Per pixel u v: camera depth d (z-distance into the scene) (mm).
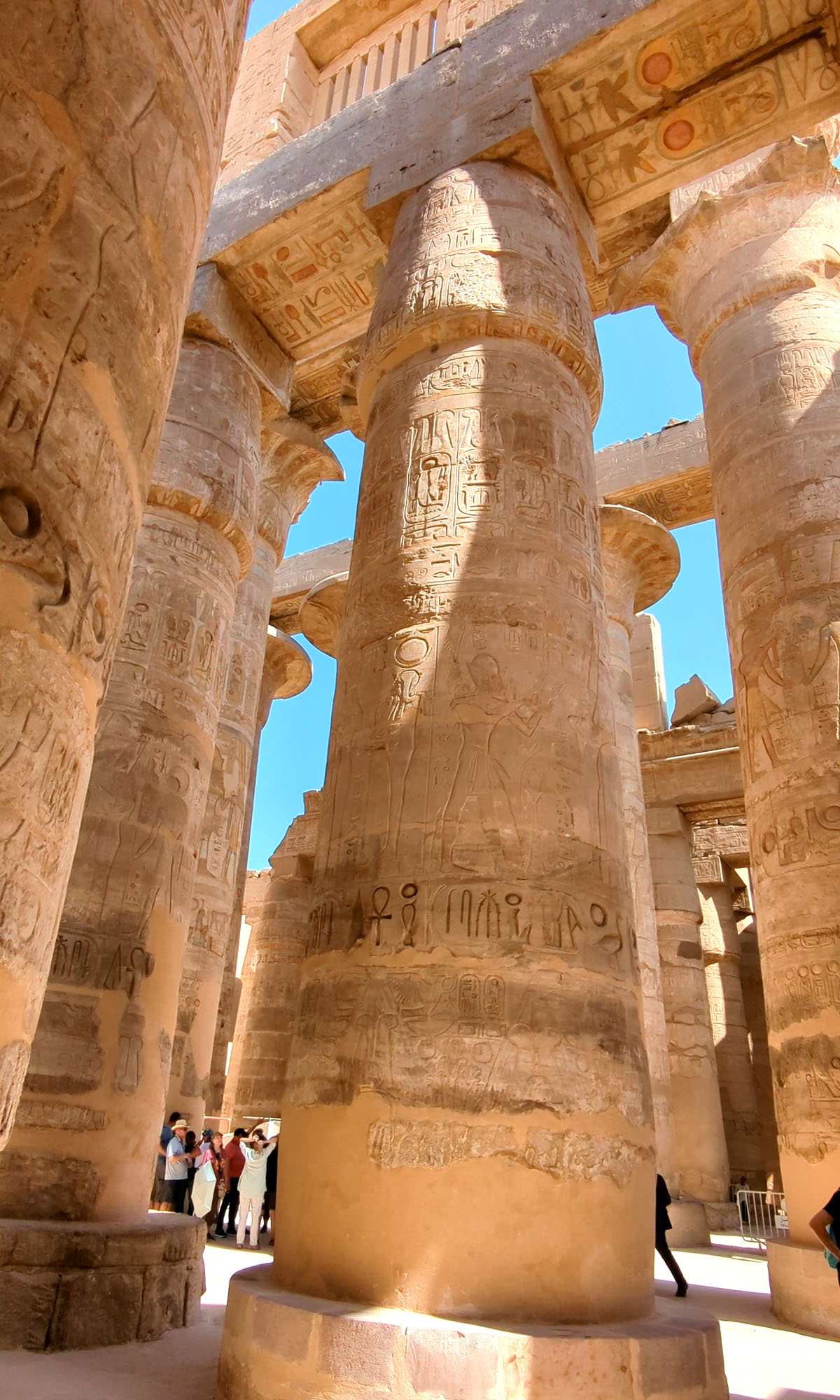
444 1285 3707
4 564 1976
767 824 7727
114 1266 5441
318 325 10383
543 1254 3805
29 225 2246
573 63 7973
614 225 10555
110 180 2541
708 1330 3816
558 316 6594
